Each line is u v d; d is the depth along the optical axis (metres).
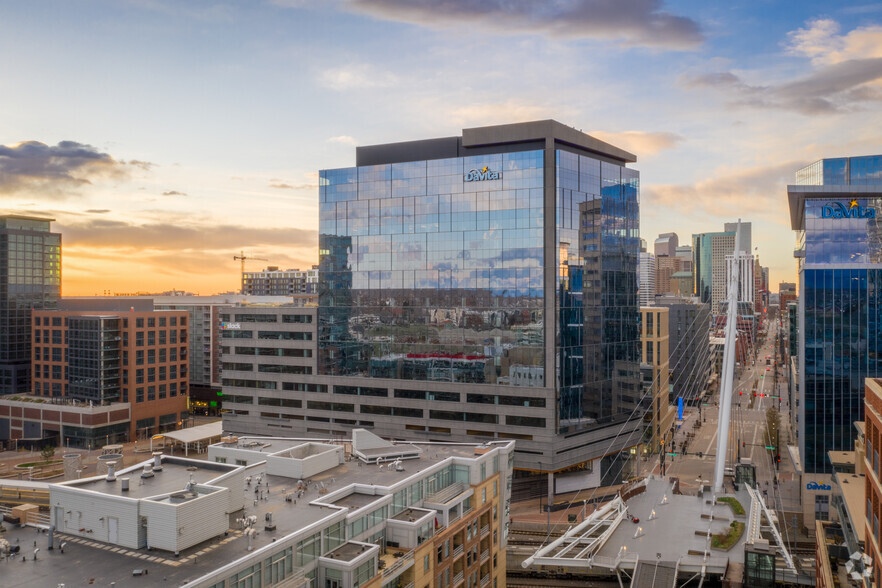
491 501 87.62
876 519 51.81
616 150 158.25
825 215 142.88
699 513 105.31
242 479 64.50
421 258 150.75
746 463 158.38
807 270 136.38
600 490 146.12
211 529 56.50
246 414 169.75
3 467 170.25
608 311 151.00
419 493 77.12
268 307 168.62
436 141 152.00
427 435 148.75
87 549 54.84
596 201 148.50
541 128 139.62
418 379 150.00
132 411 198.38
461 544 78.19
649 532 96.19
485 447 91.38
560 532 118.50
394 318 153.12
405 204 152.88
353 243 158.50
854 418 132.12
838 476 90.44
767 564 80.50
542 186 138.75
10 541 56.88
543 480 142.25
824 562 69.38
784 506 138.38
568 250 140.75
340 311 159.12
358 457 85.12
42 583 48.66
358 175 158.38
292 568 55.72
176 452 177.88
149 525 54.62
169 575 49.91
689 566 83.06
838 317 134.38
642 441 173.38
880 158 175.25
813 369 134.75
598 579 101.75
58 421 192.50
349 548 60.22
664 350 190.12
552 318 137.12
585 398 143.62
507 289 141.50
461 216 146.75
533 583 100.31
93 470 159.62
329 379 159.38
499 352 141.88
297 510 64.19
